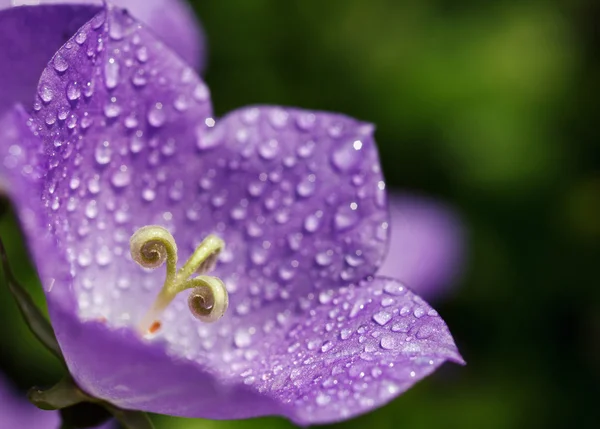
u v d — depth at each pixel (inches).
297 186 7.3
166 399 6.5
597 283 11.3
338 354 6.8
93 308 7.2
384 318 6.8
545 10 11.6
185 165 7.3
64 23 7.5
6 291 9.5
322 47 11.3
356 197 7.2
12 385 9.2
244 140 7.3
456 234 10.2
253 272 7.3
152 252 7.1
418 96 11.3
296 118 7.3
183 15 8.7
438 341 6.6
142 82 7.2
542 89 11.4
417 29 11.5
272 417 9.5
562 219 11.4
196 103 7.3
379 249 7.2
